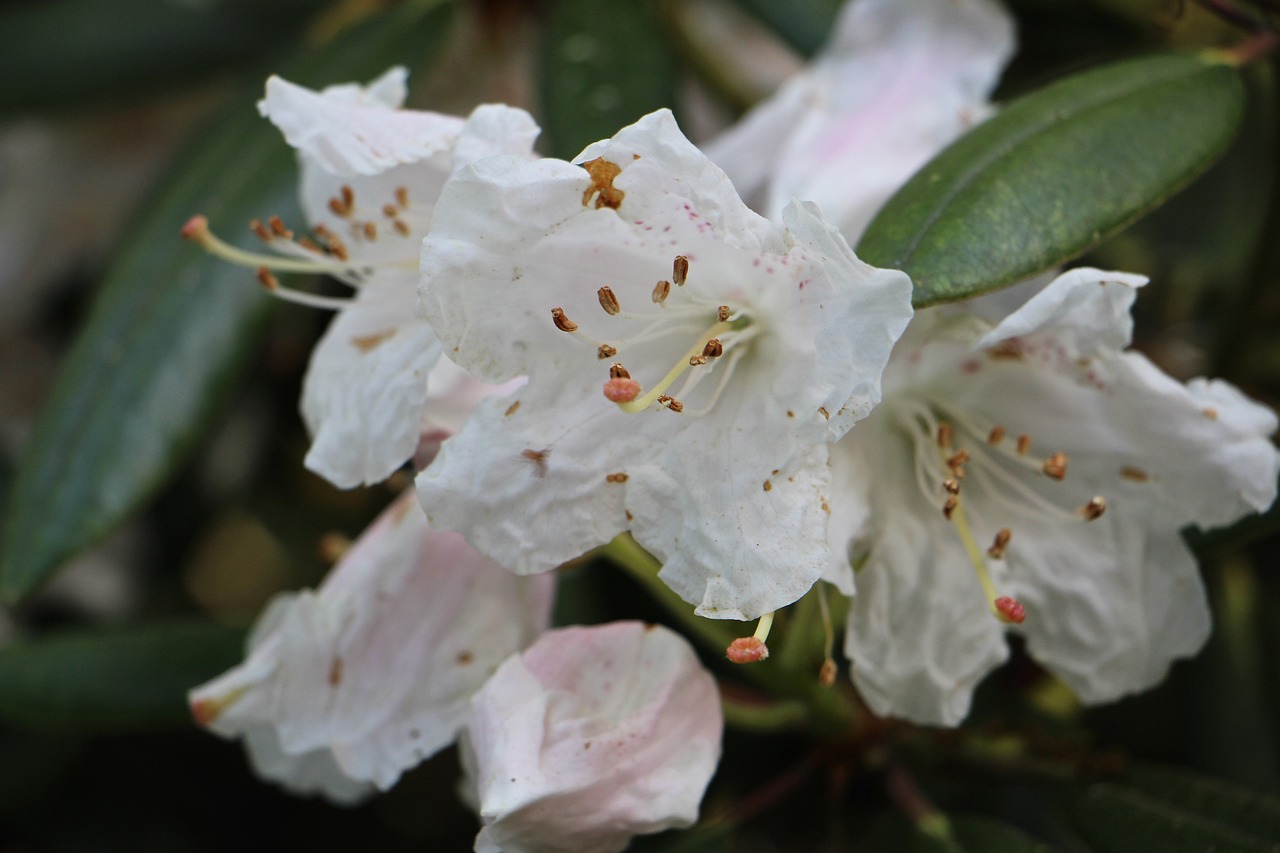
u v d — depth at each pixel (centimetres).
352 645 28
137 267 34
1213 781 30
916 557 27
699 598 25
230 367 33
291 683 28
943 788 35
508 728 26
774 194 32
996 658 27
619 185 25
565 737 26
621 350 26
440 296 25
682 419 26
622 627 27
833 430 25
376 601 28
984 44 33
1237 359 35
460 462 25
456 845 38
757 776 35
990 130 28
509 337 26
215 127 36
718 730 27
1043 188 27
